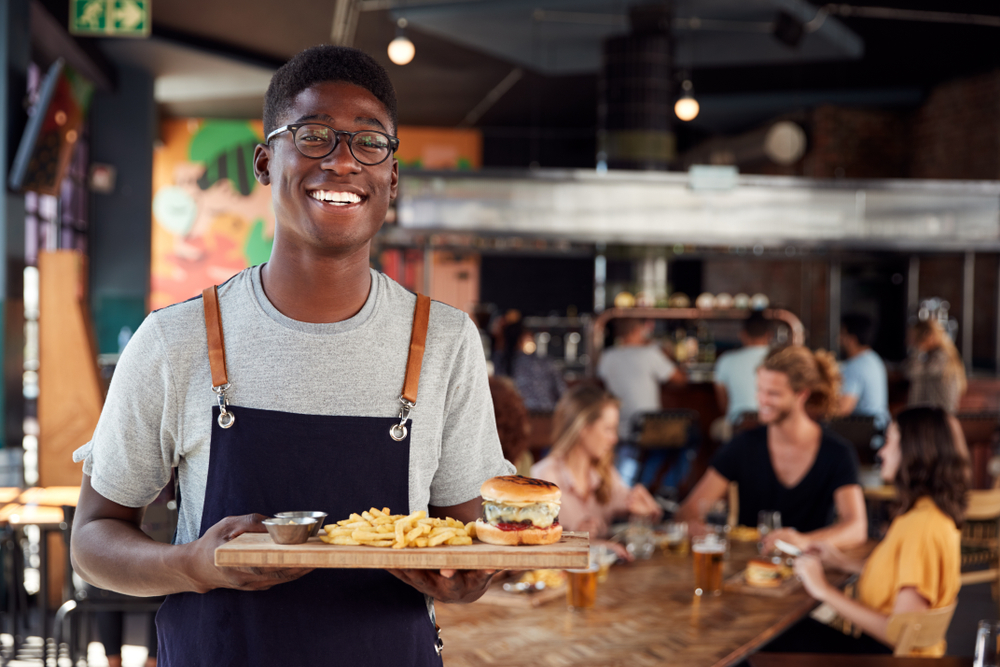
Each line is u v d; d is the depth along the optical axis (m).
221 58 7.83
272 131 0.99
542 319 9.42
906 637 2.18
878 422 5.15
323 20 7.08
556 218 6.31
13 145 4.86
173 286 10.41
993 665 1.51
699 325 7.50
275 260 1.01
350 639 0.98
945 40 7.50
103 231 8.17
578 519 2.92
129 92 8.17
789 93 9.25
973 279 8.18
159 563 0.90
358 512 0.99
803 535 2.72
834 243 6.46
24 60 5.03
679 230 6.39
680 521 3.12
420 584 0.92
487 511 1.01
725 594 2.25
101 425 1.01
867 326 5.48
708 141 10.59
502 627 1.95
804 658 1.76
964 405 6.72
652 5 5.98
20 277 4.96
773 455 3.10
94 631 3.65
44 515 2.99
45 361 3.39
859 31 7.32
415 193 6.21
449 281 11.41
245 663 0.95
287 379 0.99
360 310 1.04
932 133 8.88
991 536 3.98
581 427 2.94
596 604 2.14
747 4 6.04
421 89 9.18
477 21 6.50
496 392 2.49
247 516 0.91
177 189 10.40
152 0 6.67
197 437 0.99
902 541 2.30
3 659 3.33
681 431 5.40
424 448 1.05
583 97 9.49
